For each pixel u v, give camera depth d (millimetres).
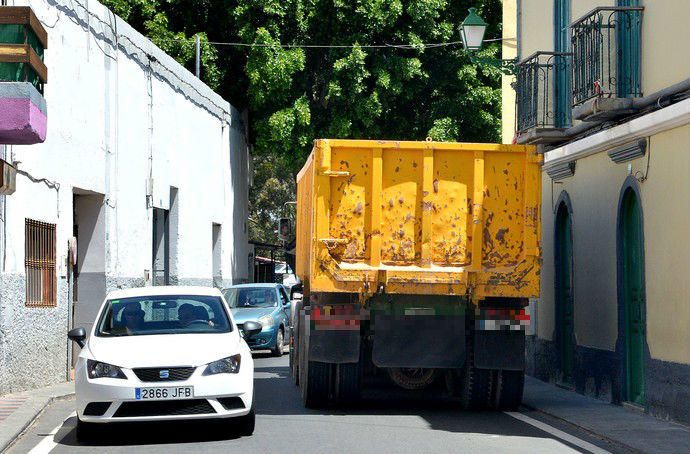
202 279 37344
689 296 15805
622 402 18422
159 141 31422
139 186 29172
